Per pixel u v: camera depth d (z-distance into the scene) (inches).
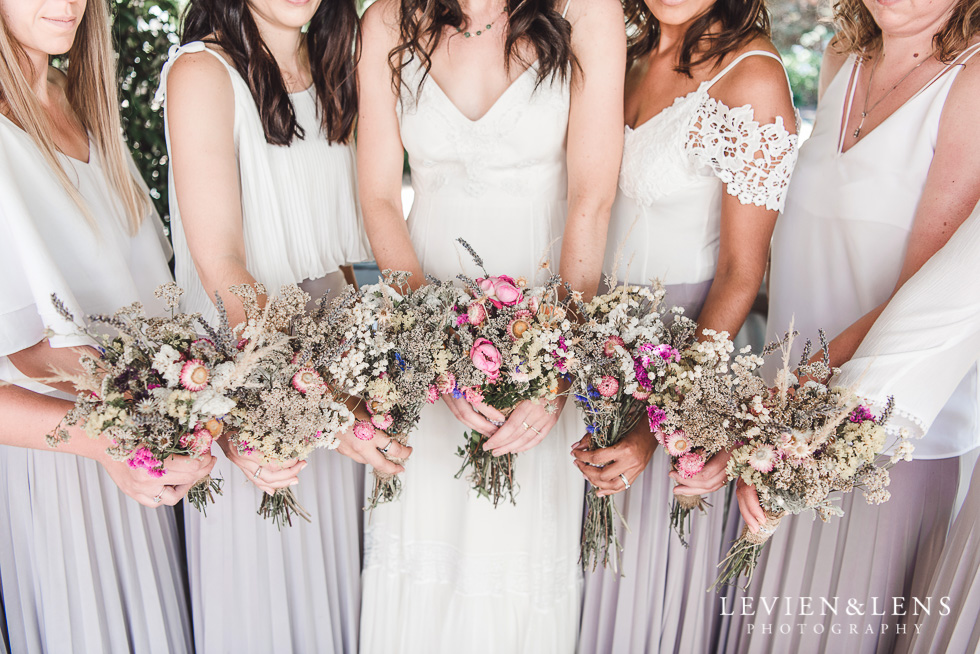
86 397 55.4
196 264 69.2
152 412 54.7
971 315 59.6
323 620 85.7
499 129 74.3
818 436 56.2
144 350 56.2
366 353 64.1
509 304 65.9
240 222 70.3
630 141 78.7
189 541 81.4
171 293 59.2
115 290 69.8
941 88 67.4
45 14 63.2
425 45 74.5
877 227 72.1
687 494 67.7
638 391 65.2
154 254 79.0
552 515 83.0
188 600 89.3
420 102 75.8
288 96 74.5
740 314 71.7
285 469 64.8
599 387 64.9
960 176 65.8
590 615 89.4
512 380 66.0
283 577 81.0
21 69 64.3
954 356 60.7
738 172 70.1
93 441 59.5
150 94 106.5
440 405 81.6
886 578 73.5
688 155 73.9
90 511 72.9
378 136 78.8
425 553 85.8
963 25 66.1
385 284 66.3
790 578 77.8
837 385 61.2
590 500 79.0
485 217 77.9
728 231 73.0
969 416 70.9
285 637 82.4
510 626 85.0
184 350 57.1
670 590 84.7
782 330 81.3
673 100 77.2
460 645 85.5
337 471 85.5
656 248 79.4
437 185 79.4
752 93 69.9
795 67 203.9
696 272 78.8
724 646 87.4
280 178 74.7
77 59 71.6
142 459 55.4
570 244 75.2
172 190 77.5
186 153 67.3
